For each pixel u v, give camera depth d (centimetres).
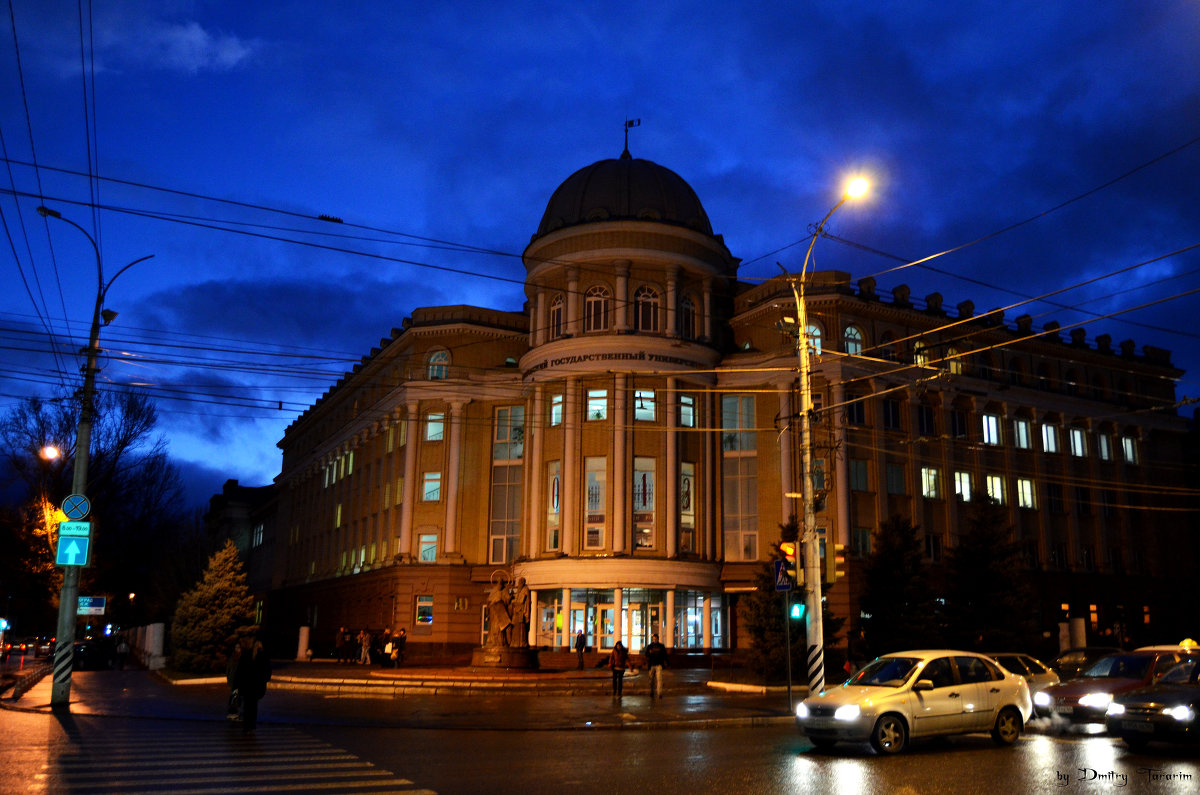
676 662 4512
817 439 4669
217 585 3756
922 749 1686
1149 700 1616
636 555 4569
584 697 2906
